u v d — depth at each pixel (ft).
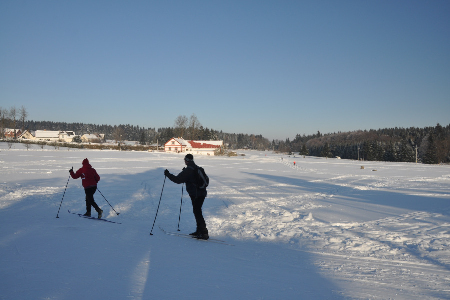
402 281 13.48
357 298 10.88
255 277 12.69
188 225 24.95
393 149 310.45
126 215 28.14
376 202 41.52
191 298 9.71
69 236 17.04
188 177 19.57
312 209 35.63
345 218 30.40
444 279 13.99
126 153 202.08
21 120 353.92
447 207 37.60
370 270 15.19
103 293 9.57
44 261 12.44
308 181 71.72
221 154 284.41
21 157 119.14
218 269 13.38
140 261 13.43
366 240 21.95
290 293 11.01
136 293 9.77
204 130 469.98
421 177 88.84
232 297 10.11
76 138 381.81
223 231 24.13
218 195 45.34
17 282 10.05
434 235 23.50
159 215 29.01
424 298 11.24
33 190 41.16
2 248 14.02
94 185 24.94
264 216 30.53
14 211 26.35
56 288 9.72
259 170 106.42
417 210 35.40
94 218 24.59
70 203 32.48
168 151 287.48
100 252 14.30
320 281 12.87
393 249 19.80
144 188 48.96
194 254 15.70
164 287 10.53
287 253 18.29
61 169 76.84
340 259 17.37
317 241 21.80
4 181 50.29
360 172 107.96
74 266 12.04
